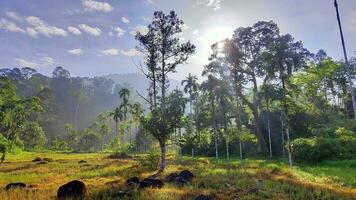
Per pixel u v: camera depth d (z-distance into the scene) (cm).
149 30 4075
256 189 1898
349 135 3397
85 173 3216
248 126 7612
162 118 3503
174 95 3741
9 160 6328
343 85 6950
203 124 7975
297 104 5394
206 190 1897
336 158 4456
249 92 9175
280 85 4788
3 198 1655
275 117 7150
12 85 8625
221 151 7938
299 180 2372
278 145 6812
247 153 7344
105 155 8112
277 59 4603
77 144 14275
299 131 6412
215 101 7481
